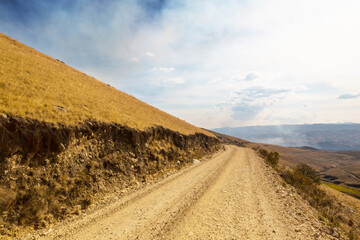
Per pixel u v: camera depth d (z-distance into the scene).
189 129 38.50
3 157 7.27
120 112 19.89
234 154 40.94
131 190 11.77
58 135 9.68
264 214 9.18
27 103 9.95
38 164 8.38
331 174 171.75
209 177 16.67
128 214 8.52
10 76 12.84
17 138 7.90
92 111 14.62
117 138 14.27
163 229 7.28
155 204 9.82
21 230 6.47
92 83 30.72
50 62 29.42
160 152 19.02
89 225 7.40
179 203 10.09
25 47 32.78
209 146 42.31
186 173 17.91
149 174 15.26
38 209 7.27
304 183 18.91
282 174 22.83
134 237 6.65
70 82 21.09
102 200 9.77
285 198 12.13
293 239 6.96
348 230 9.69
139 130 16.91
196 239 6.65
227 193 12.33
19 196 7.03
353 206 20.48
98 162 11.54
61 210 7.99
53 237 6.45
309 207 11.59
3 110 8.07
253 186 14.59
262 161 33.88
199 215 8.73
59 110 11.58
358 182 125.50
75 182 9.40
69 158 9.88
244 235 7.05
